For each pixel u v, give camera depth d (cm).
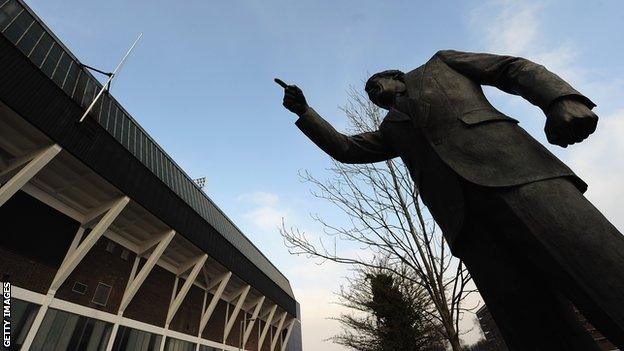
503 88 151
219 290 3703
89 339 2264
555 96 116
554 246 108
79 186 2250
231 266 3794
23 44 1794
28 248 1953
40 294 1973
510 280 136
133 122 2733
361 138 198
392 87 186
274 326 5950
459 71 161
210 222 3516
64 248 2180
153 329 2869
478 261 147
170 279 3259
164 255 3195
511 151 127
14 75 1655
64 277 2094
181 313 3338
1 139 1847
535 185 117
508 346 144
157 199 2661
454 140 140
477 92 153
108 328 2439
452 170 137
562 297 136
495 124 137
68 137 1931
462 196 137
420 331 1555
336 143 196
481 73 151
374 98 195
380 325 1705
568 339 129
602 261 99
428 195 160
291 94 196
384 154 198
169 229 2841
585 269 101
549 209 111
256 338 4988
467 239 150
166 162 3128
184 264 3353
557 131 118
